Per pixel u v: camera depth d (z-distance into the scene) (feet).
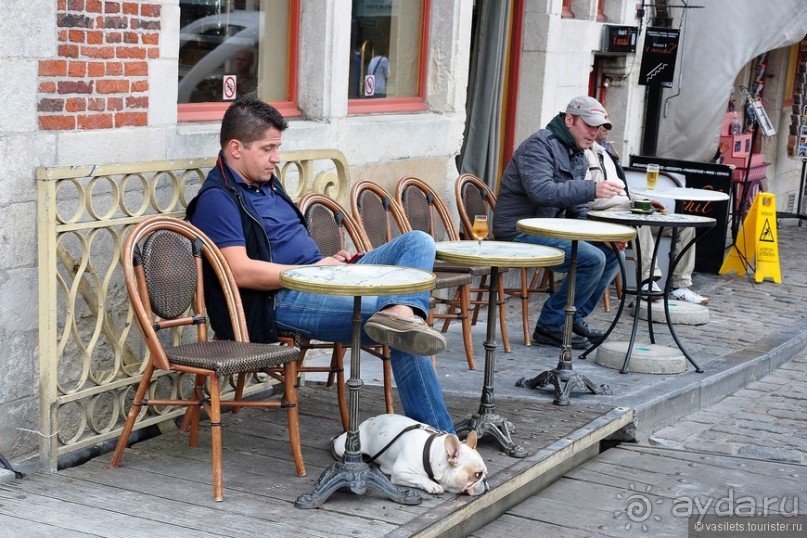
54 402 16.30
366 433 16.79
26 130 16.28
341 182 22.80
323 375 22.90
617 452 21.27
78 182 16.48
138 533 14.14
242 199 17.57
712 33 39.01
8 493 15.40
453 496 16.05
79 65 17.16
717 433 22.79
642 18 38.73
